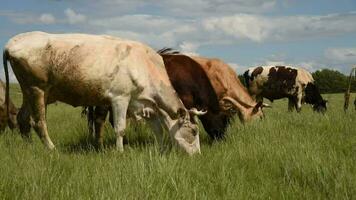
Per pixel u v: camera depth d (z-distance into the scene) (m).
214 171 7.16
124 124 10.27
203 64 12.27
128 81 10.23
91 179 6.35
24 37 10.32
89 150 10.11
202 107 11.11
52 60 10.17
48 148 10.04
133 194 5.47
